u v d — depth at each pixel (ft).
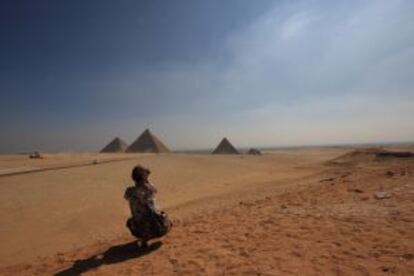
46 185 73.41
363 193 33.71
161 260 21.09
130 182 79.46
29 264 25.07
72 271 21.35
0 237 38.96
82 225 43.01
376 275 16.29
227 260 19.79
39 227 42.70
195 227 27.89
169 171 103.30
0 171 95.09
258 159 177.17
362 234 21.94
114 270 20.42
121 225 41.96
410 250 18.72
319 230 23.56
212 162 137.59
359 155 125.08
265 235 23.61
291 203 33.01
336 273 16.85
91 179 82.28
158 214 23.68
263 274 17.40
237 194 55.06
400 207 27.14
